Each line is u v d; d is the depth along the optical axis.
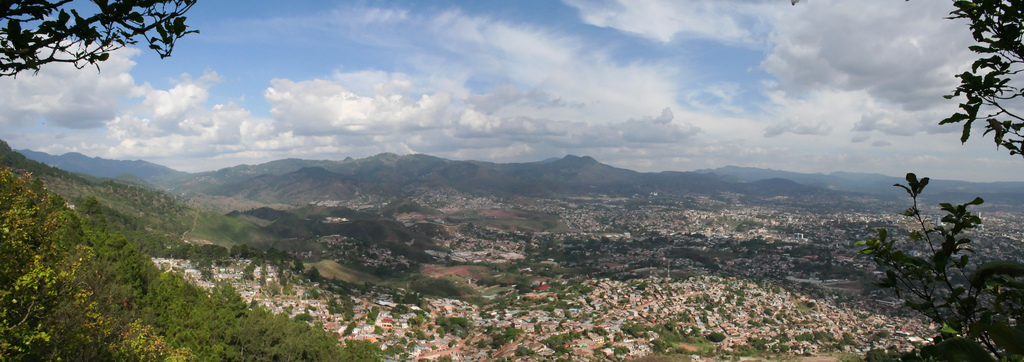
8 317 14.58
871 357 65.75
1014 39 5.45
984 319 4.94
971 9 5.69
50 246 16.64
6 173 15.62
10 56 4.93
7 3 4.72
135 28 5.19
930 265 5.61
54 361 17.88
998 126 5.50
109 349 21.80
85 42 5.15
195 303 43.44
